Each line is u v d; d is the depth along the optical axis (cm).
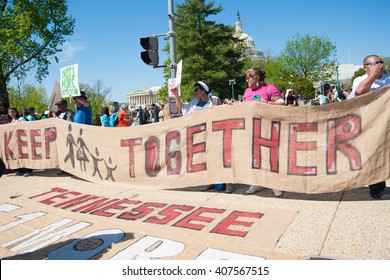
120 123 958
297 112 421
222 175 473
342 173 397
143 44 742
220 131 474
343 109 397
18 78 2253
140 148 550
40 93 4675
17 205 490
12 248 334
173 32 748
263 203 425
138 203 462
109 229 366
